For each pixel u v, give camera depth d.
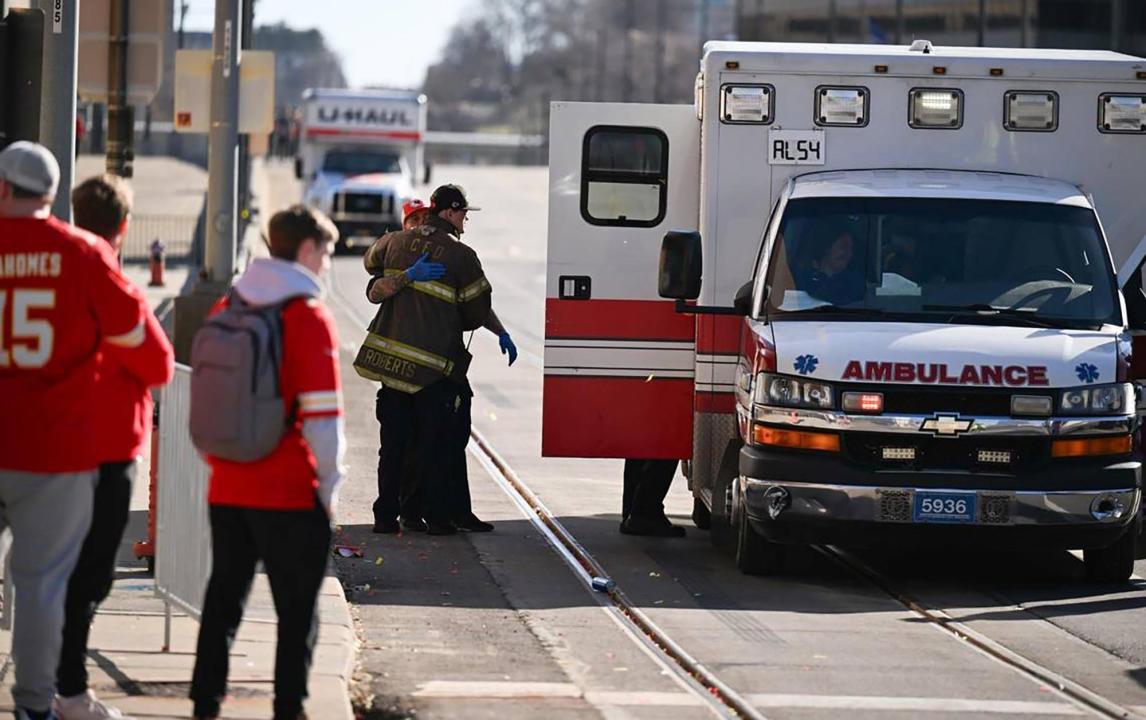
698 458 39.28
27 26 26.84
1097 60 39.19
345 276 128.88
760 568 36.47
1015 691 26.72
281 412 20.77
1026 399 34.41
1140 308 38.88
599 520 43.75
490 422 61.81
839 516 34.41
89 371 21.12
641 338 40.38
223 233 62.88
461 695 25.47
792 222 37.22
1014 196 37.50
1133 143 39.16
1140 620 32.72
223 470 21.23
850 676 27.45
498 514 43.88
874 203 37.22
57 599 21.28
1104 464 34.81
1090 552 36.50
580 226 40.28
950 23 119.88
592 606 33.00
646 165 40.31
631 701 25.33
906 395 34.41
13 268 20.84
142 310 21.22
